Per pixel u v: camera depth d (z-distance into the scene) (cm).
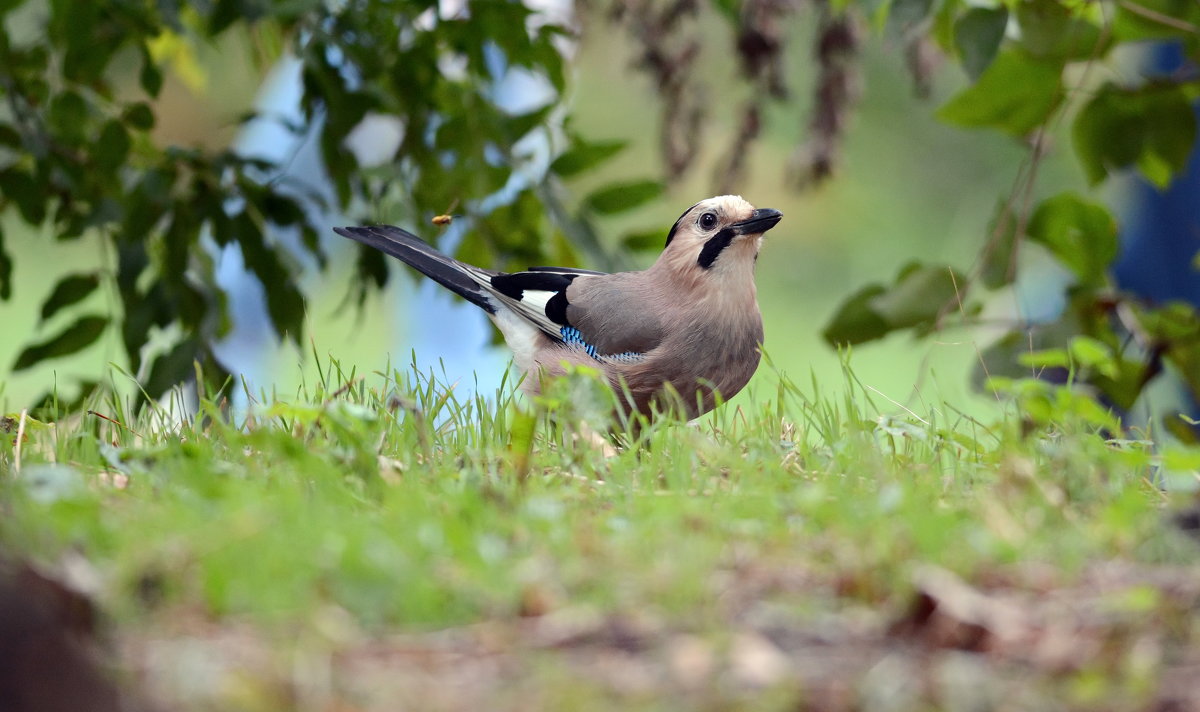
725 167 1227
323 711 432
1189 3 1045
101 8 1082
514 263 1198
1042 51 1021
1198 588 522
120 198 1105
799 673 463
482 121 1132
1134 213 1519
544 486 693
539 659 471
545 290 1081
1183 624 492
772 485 677
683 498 644
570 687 446
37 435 821
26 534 535
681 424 785
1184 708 441
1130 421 1188
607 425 813
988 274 1094
